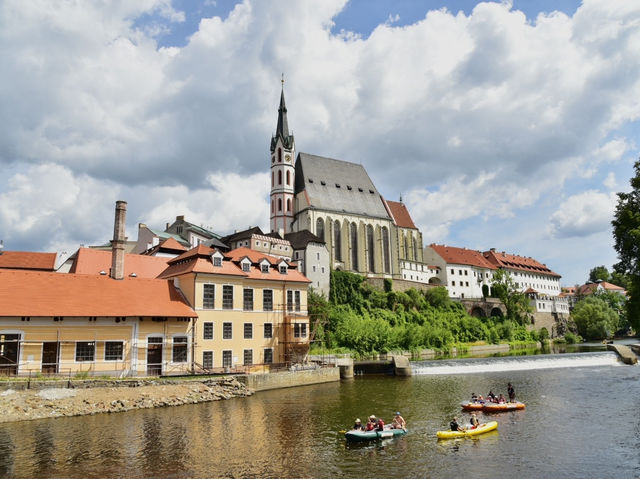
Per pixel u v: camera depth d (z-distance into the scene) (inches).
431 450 1267.2
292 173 5334.6
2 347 1883.6
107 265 2967.5
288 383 2352.4
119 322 2121.1
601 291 7332.7
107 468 1100.5
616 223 2197.3
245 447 1273.4
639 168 2161.7
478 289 6496.1
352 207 5423.2
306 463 1152.8
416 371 2997.0
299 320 2753.4
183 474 1069.8
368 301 4694.9
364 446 1299.2
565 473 1093.8
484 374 2903.5
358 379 2701.8
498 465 1147.9
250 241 4215.1
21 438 1327.5
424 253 6441.9
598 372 2923.2
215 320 2415.1
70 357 1993.1
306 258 4397.1
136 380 1892.2
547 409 1802.4
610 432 1445.6
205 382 2033.7
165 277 2598.4
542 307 6683.1
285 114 5477.4
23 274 2092.8
